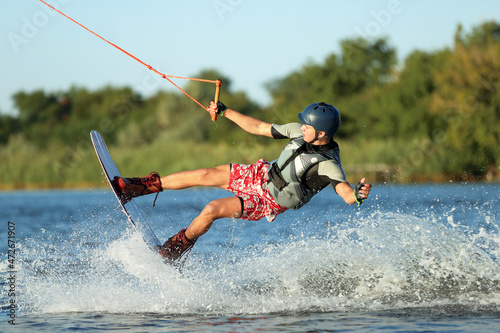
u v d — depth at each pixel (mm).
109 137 149875
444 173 91062
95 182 101000
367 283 18703
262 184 18594
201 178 18922
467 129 97000
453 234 21469
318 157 17594
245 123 19359
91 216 42719
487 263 19859
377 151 91625
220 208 18156
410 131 118125
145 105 166875
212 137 132750
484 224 32062
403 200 49781
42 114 176375
